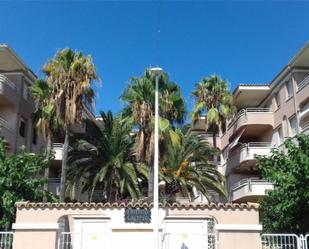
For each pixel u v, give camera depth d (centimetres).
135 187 2823
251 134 4091
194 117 3681
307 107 3234
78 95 2628
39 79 2773
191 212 1683
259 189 3462
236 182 4038
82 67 2666
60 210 1669
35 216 1658
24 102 3303
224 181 3197
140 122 2620
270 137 3825
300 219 1833
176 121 2759
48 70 2705
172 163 3034
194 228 1708
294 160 1831
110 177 2836
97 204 1675
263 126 3853
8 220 1859
